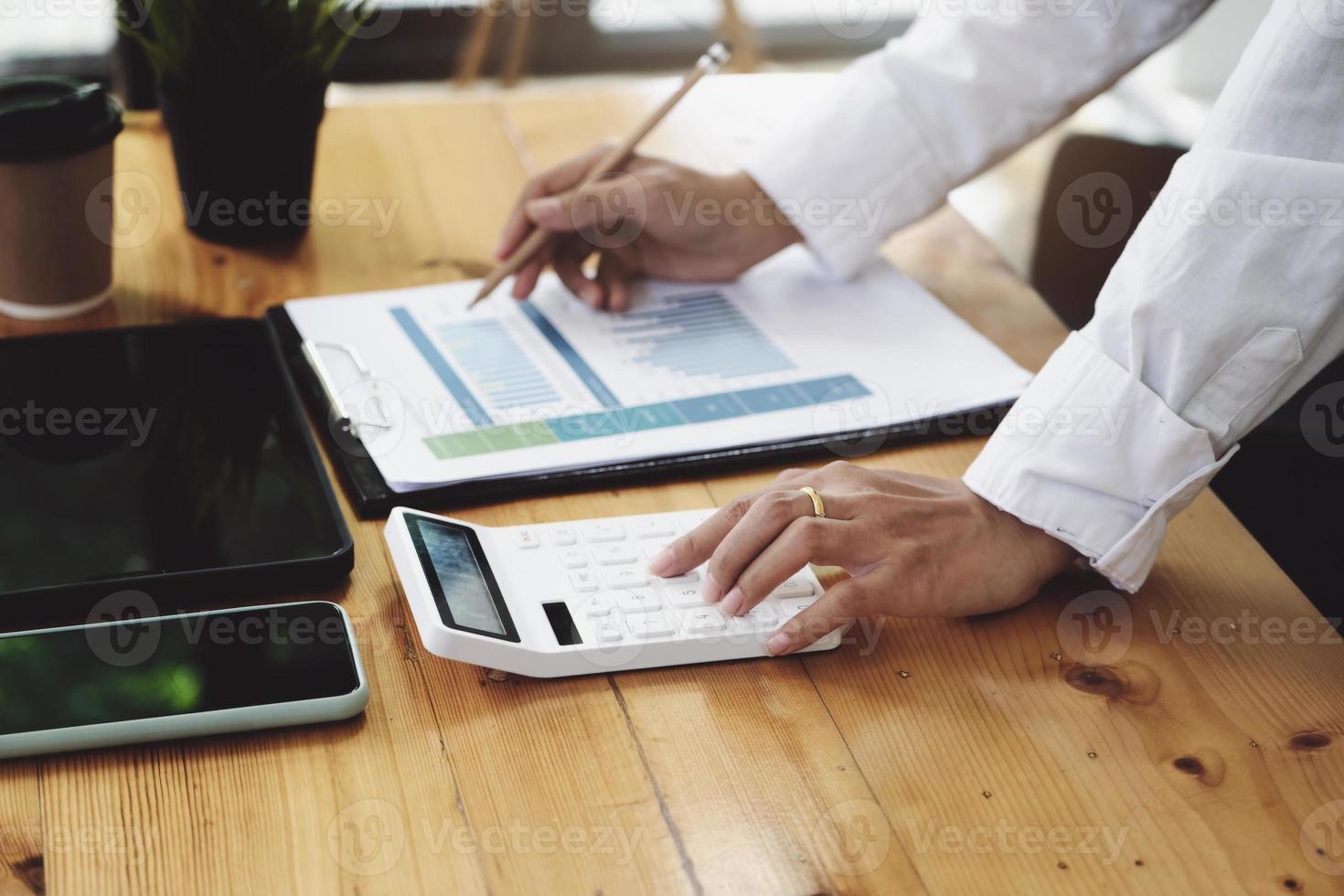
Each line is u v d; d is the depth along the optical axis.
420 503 0.71
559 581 0.65
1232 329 0.66
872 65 0.97
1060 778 0.58
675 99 0.94
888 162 0.95
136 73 1.28
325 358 0.82
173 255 0.93
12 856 0.50
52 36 2.17
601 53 2.62
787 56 2.73
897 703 0.62
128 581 0.62
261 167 0.92
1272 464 1.15
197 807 0.53
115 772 0.54
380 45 2.46
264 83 0.89
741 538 0.65
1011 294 0.98
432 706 0.59
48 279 0.84
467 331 0.87
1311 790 0.58
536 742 0.58
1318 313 0.65
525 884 0.51
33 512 0.66
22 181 0.80
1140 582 0.69
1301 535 1.07
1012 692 0.63
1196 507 0.78
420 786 0.55
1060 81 0.94
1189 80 2.32
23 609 0.60
